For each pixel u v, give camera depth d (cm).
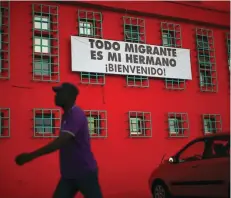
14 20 898
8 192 820
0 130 838
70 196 376
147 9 1059
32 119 870
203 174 698
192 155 755
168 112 1037
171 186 783
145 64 1016
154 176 844
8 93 861
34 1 924
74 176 369
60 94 381
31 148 856
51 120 889
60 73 920
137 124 998
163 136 1016
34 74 893
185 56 1087
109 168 930
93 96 948
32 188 842
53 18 945
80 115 371
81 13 977
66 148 371
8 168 830
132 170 955
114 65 973
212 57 1148
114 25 1015
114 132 955
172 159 801
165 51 1055
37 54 906
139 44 1019
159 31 1073
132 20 1041
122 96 983
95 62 950
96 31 991
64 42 941
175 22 1106
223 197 651
